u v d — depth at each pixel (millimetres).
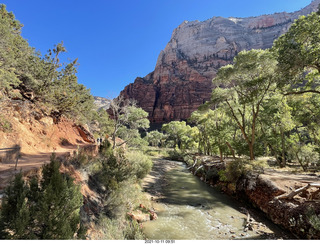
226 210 11141
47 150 11828
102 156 10992
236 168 15008
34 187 3717
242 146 21672
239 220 9562
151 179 19484
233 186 14727
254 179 12617
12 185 3418
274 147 24953
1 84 9305
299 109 21484
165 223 8812
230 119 28062
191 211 10781
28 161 6996
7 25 11711
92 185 7754
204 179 20594
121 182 8516
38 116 13742
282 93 17719
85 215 5500
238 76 19359
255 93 17094
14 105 11586
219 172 17516
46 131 13703
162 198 13109
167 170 28281
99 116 29938
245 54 17203
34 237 3012
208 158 31391
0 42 9914
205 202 12680
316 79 16297
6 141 8891
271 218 9453
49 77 15070
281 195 9508
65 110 17375
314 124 20766
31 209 3213
